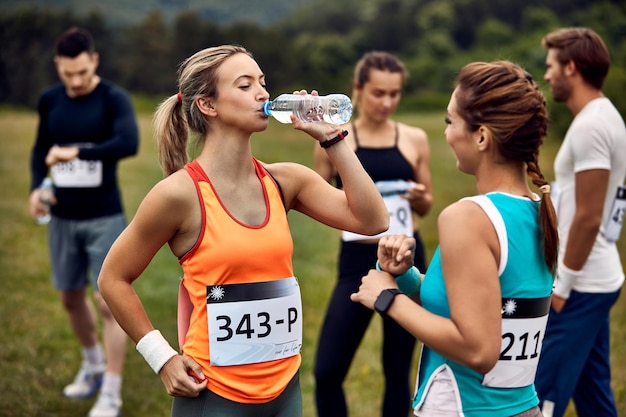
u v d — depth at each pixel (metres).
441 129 24.06
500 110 2.32
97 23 39.38
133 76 39.72
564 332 3.72
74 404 5.00
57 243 4.96
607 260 3.76
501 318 2.26
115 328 4.80
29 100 33.44
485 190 2.42
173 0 65.31
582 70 3.80
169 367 2.54
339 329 4.17
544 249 2.36
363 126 4.54
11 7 39.69
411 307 2.35
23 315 6.59
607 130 3.63
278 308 2.60
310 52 45.41
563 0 46.59
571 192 3.77
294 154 17.30
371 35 49.56
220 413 2.55
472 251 2.24
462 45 49.03
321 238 10.02
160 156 2.79
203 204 2.52
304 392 5.19
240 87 2.53
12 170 14.50
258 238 2.55
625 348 5.68
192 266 2.54
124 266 2.56
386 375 4.30
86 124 4.98
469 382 2.37
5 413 4.81
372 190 2.65
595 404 3.88
